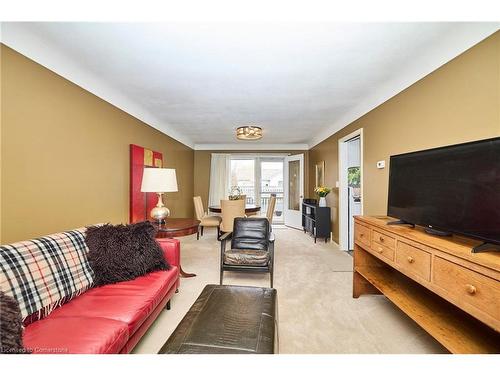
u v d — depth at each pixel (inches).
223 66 92.5
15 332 36.7
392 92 105.6
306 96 124.2
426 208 65.6
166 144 183.5
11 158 67.6
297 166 257.4
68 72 87.6
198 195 269.7
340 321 78.0
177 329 49.7
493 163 47.6
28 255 53.9
